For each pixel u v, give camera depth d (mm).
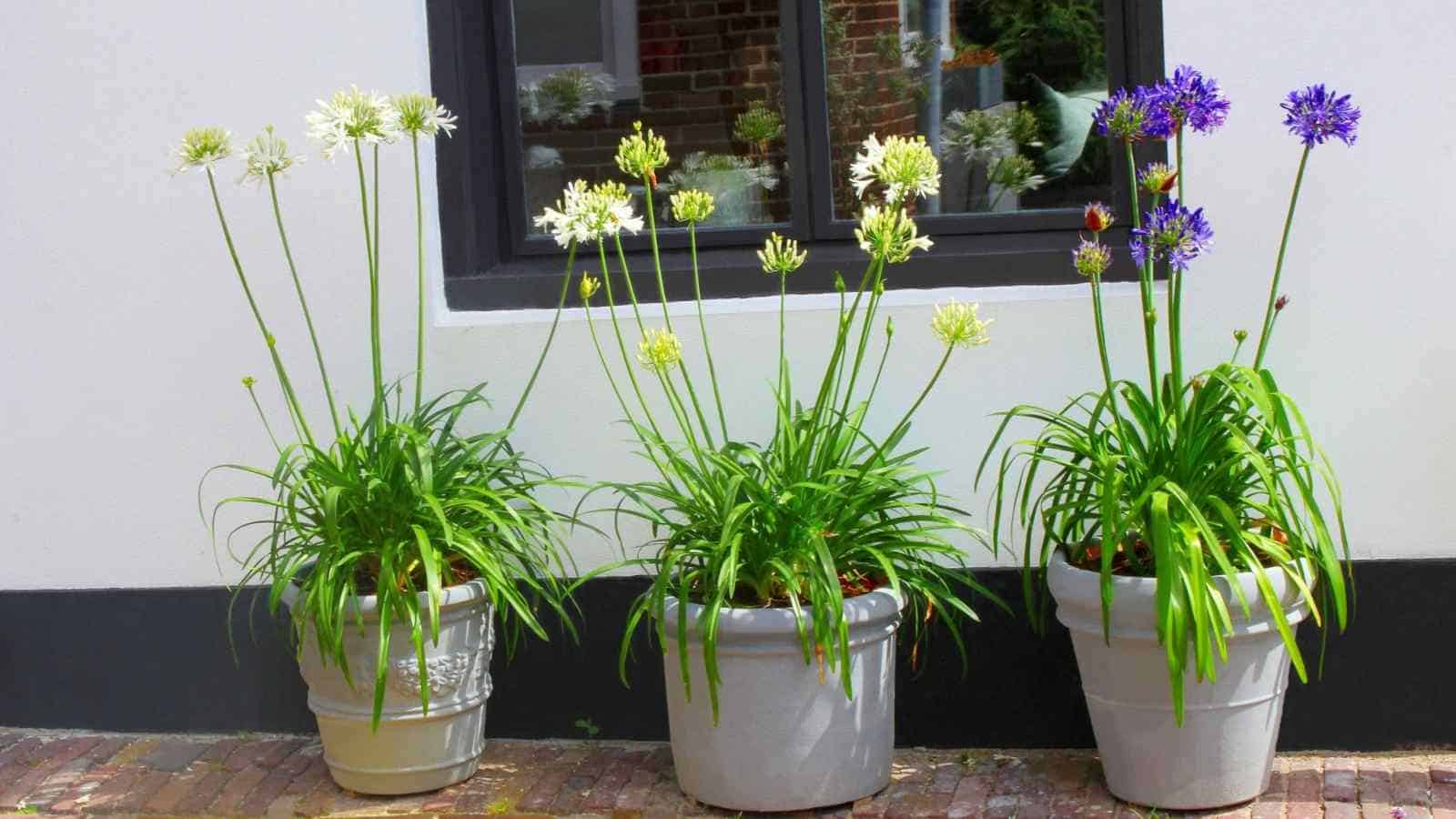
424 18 3715
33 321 3879
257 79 3732
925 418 3598
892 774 3492
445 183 3746
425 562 3137
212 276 3803
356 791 3488
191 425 3859
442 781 3486
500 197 3836
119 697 3980
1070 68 3645
